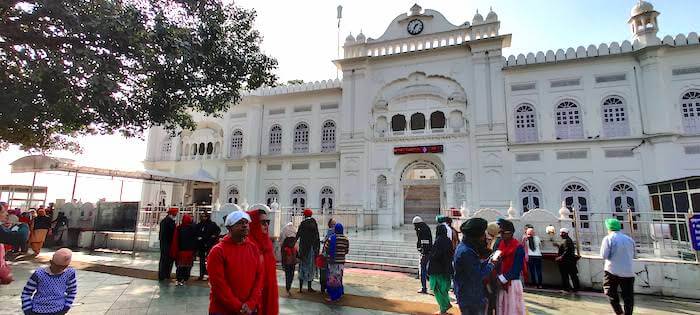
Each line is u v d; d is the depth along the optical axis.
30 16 7.25
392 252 12.10
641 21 18.11
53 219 14.94
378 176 21.59
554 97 19.22
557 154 18.66
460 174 20.00
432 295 7.56
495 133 19.39
